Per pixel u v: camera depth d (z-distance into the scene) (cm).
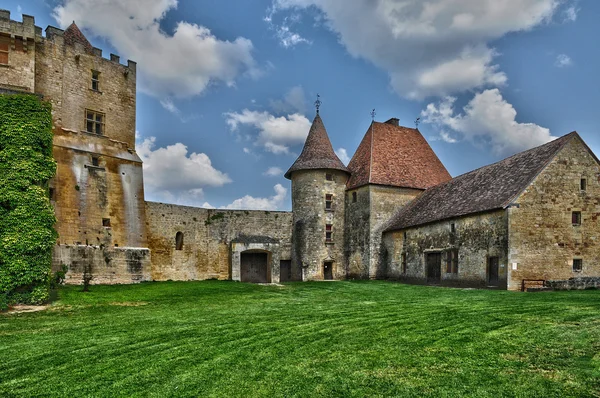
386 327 1059
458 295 1750
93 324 1144
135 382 689
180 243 2892
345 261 3353
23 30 2148
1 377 719
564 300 1440
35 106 1672
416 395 618
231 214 3141
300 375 709
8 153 1571
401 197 3238
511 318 1117
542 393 609
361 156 3491
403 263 2862
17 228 1520
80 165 2409
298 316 1247
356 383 669
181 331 1041
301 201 3338
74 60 2491
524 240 2014
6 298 1462
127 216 2580
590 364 720
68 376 720
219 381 688
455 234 2370
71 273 2222
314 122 3547
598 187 2184
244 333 1012
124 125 2711
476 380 666
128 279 2461
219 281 2742
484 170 2655
